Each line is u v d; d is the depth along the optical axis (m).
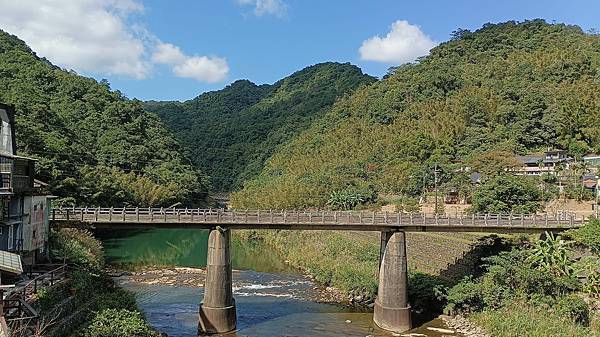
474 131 102.06
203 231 91.25
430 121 109.38
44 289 26.47
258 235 86.62
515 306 37.56
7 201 30.94
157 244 76.31
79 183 68.88
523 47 151.00
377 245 58.62
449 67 141.25
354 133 116.50
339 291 49.16
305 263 61.72
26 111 80.56
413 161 94.06
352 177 91.94
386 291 38.53
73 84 117.38
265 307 44.00
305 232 73.31
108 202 74.25
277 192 90.88
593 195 68.50
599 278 37.47
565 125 94.75
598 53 128.62
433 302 42.06
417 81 129.50
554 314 35.75
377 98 131.62
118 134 108.50
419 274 44.84
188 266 61.16
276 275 57.62
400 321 37.69
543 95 107.25
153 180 99.62
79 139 93.75
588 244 40.28
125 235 83.12
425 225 39.97
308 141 128.62
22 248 32.66
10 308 22.08
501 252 42.47
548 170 80.12
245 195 101.62
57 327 24.84
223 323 37.19
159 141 122.81
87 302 30.23
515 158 85.06
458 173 81.19
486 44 156.75
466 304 40.03
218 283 37.84
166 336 34.66
